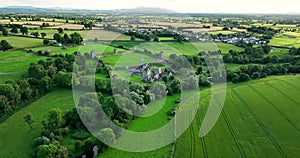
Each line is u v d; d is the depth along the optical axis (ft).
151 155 181.98
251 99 275.39
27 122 216.54
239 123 223.30
